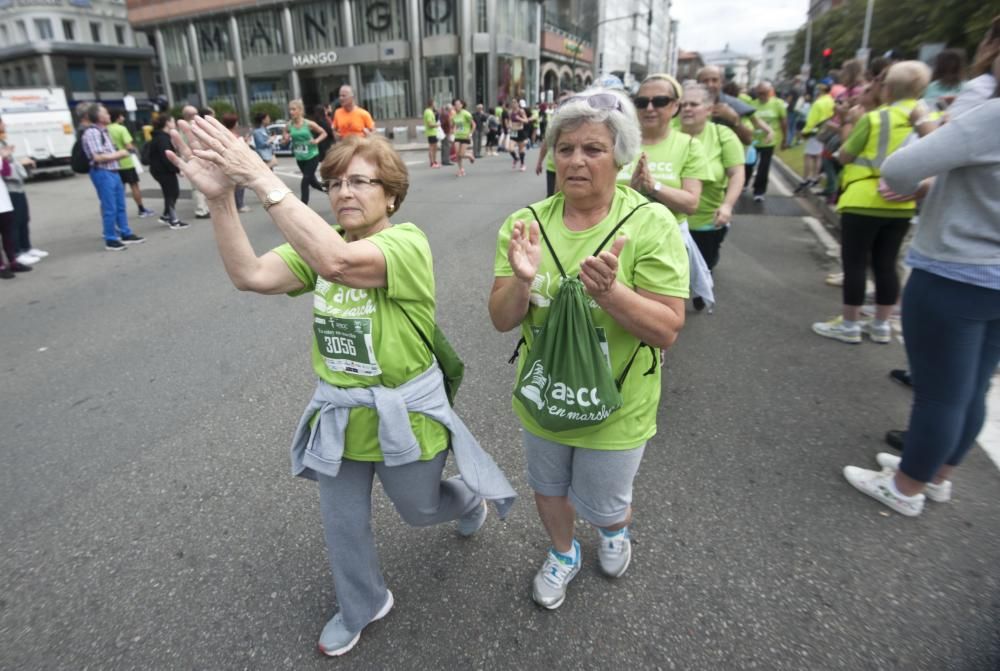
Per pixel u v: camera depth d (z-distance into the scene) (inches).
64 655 80.4
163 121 355.6
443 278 244.8
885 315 169.3
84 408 148.2
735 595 87.1
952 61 168.7
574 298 66.6
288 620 85.4
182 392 154.9
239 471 120.2
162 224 383.9
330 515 76.5
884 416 134.0
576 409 68.0
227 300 228.4
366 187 68.5
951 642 78.4
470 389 150.6
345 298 70.3
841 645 78.5
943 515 102.7
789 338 177.6
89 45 1895.9
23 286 254.8
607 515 80.8
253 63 1509.6
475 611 85.9
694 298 201.3
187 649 81.0
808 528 100.1
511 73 1390.3
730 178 167.2
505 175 591.5
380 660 78.5
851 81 309.6
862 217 158.6
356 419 72.7
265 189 60.5
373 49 1334.9
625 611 85.0
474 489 80.0
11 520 107.7
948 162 81.4
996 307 86.3
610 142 66.4
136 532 103.7
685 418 135.2
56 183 673.0
